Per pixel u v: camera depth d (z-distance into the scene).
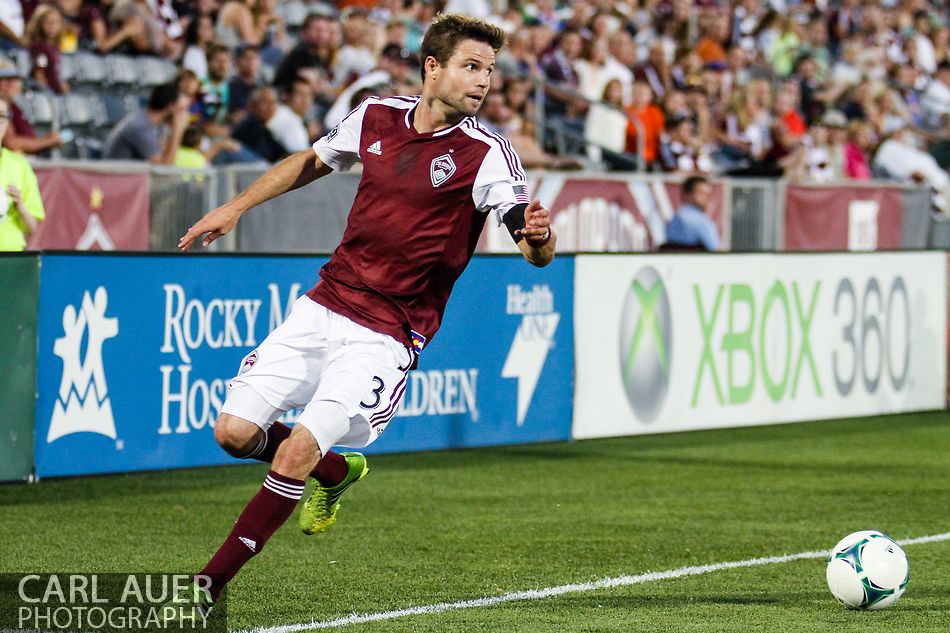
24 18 38.03
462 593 16.31
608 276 28.89
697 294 30.30
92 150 38.31
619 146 43.25
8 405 21.53
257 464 26.20
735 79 53.47
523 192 13.91
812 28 59.81
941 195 47.44
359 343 14.12
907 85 58.84
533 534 20.14
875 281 33.84
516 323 27.55
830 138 49.28
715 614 15.34
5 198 24.73
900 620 15.16
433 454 28.08
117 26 40.97
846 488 24.62
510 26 46.94
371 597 16.06
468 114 14.05
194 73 37.25
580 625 14.71
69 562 17.73
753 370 31.47
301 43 41.12
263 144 37.88
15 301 21.45
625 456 28.16
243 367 14.44
